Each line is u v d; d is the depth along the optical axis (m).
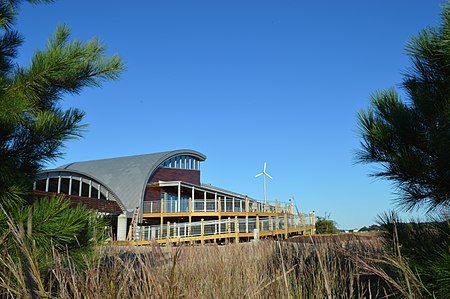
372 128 3.85
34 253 1.66
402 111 3.77
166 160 35.09
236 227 19.91
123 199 28.83
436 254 3.16
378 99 3.98
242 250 4.36
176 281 2.11
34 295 1.52
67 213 3.50
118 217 26.28
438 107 3.53
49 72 3.75
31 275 1.53
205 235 20.16
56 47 3.88
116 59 4.14
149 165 32.62
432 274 3.02
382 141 3.72
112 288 1.95
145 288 1.97
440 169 3.44
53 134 3.82
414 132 3.65
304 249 4.03
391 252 3.25
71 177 24.48
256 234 9.52
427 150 3.61
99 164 35.59
